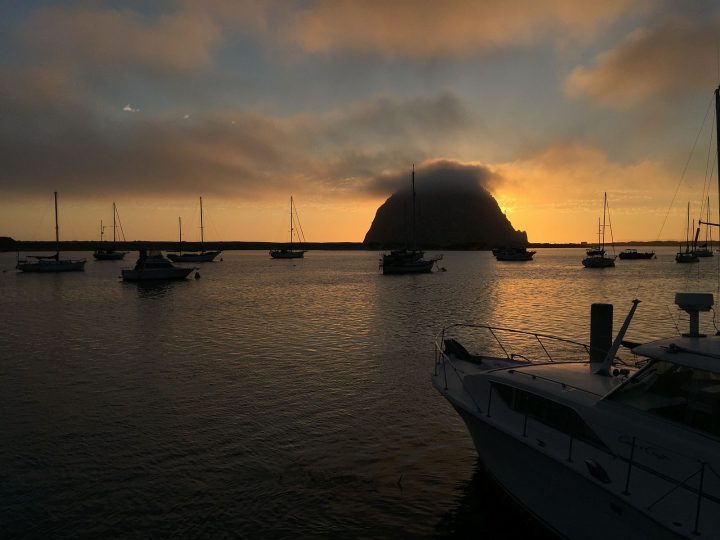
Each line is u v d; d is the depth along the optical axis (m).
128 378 18.56
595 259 108.69
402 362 20.86
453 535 9.04
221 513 9.63
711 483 6.60
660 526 6.46
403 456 12.00
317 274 91.50
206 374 19.05
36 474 11.06
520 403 9.52
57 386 17.58
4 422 14.09
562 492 8.12
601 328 13.66
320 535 9.01
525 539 8.91
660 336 27.09
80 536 8.91
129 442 12.70
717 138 15.88
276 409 15.09
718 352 7.29
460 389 11.00
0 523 9.27
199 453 12.08
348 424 13.91
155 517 9.50
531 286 61.97
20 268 92.94
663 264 124.94
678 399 7.40
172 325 31.39
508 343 24.73
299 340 25.88
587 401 8.48
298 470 11.28
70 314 37.25
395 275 87.25
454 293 52.91
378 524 9.34
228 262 150.50
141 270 71.19
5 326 31.53
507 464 9.46
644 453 7.33
